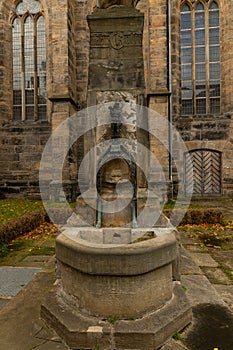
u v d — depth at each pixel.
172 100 14.47
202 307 3.37
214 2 14.59
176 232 3.67
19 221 7.51
